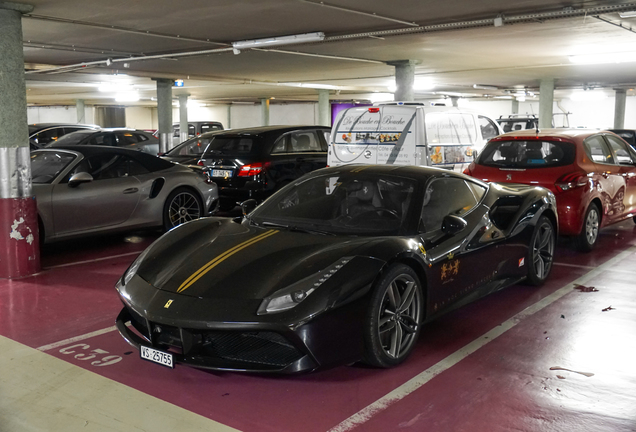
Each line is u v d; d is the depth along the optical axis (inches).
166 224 301.6
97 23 364.2
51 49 477.1
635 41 452.1
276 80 815.1
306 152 383.9
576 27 383.9
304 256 136.1
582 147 261.9
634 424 113.1
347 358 128.2
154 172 298.5
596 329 167.0
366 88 988.6
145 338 144.6
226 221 170.6
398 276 137.4
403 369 139.6
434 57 556.4
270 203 177.0
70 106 1593.3
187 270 137.4
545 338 160.1
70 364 143.7
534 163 261.4
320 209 166.1
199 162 374.3
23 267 231.6
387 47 484.7
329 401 123.2
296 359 123.5
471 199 180.1
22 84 231.6
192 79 760.3
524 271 200.1
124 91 1026.7
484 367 140.6
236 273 132.3
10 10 225.6
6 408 121.3
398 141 309.7
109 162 282.0
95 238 311.9
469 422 113.7
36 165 275.4
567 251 271.9
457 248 161.0
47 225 251.8
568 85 924.6
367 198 164.4
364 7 327.0
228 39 438.9
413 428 111.5
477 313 182.1
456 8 331.9
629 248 279.1
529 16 341.7
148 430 111.5
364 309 129.0
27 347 155.4
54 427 113.0
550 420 114.5
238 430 111.2
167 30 396.5
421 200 159.0
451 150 327.3
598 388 129.0
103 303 194.9
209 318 120.8
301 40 397.1
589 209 260.5
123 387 130.6
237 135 368.8
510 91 1053.2
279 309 120.4
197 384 132.1
